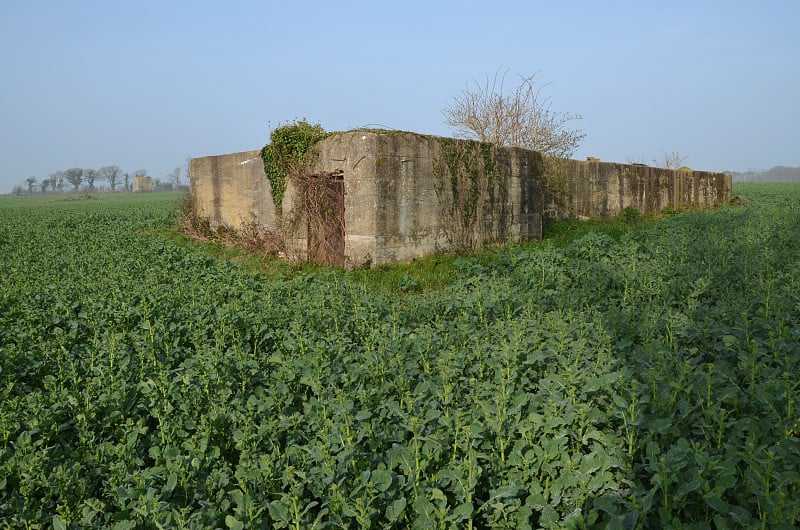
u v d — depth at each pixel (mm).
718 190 30641
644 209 23828
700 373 4656
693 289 8398
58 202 72500
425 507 3283
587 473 3502
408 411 4438
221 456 4352
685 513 3375
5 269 13180
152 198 83000
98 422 4852
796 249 11484
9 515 3703
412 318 7973
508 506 3420
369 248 12383
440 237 13648
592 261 10992
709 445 3840
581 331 6211
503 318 7535
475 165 14375
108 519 3580
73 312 8734
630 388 4367
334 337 6562
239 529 3152
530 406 4336
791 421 3961
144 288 9586
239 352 6043
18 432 4773
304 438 4418
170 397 5074
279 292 9734
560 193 19219
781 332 5637
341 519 3258
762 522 2988
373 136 12141
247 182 16703
